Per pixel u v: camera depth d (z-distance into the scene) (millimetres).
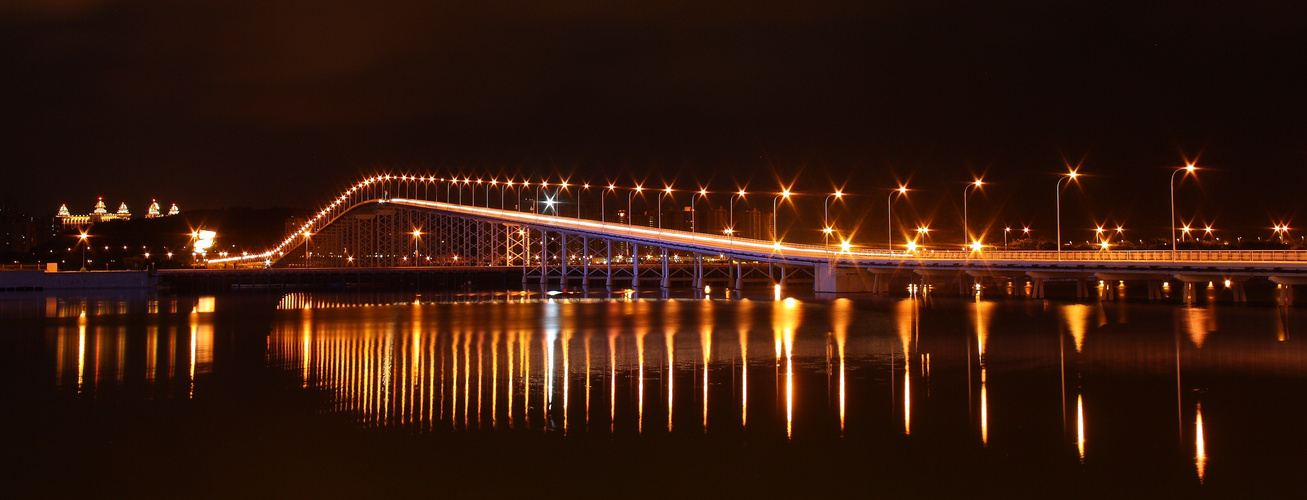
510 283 189125
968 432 28328
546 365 43062
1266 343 47500
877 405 32375
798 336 55531
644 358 45406
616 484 23562
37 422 30578
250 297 126875
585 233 162625
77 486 23750
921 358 44281
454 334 59375
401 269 190625
